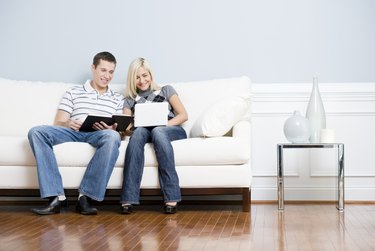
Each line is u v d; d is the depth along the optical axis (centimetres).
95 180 317
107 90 378
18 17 412
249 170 326
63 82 409
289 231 256
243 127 338
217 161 324
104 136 322
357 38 392
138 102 366
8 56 411
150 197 393
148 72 369
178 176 326
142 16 407
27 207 363
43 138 321
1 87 386
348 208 354
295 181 392
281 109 394
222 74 401
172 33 405
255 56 399
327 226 272
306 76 395
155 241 229
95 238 236
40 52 411
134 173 320
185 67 404
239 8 400
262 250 209
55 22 410
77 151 327
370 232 253
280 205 343
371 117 389
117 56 407
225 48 401
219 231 255
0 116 379
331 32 394
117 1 408
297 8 397
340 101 390
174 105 362
